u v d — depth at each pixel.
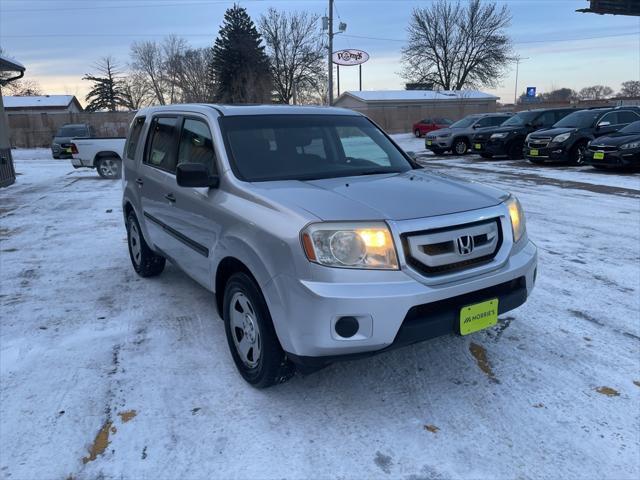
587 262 5.86
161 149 4.69
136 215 5.24
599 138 13.85
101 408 3.12
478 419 2.97
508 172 14.78
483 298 3.01
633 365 3.52
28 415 3.05
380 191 3.22
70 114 36.72
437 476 2.53
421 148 28.09
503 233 3.17
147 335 4.11
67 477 2.55
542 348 3.78
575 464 2.60
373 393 3.25
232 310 3.41
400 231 2.76
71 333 4.16
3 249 6.92
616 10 22.06
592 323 4.20
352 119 4.52
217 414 3.05
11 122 36.09
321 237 2.71
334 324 2.67
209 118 3.92
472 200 3.19
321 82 60.28
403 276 2.74
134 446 2.77
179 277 5.59
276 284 2.84
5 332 4.19
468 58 59.00
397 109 47.03
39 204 10.73
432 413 3.03
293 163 3.77
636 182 11.79
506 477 2.52
